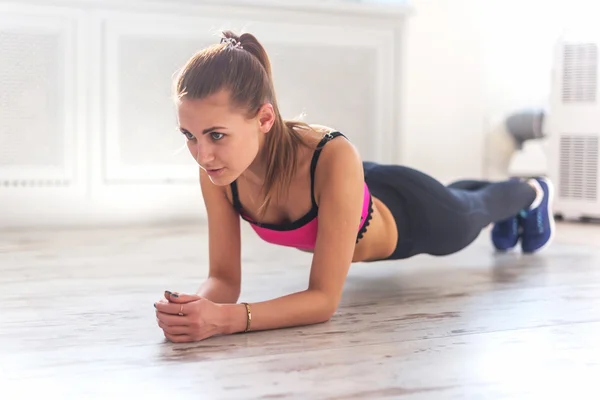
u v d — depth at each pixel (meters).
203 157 1.40
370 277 2.25
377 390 1.23
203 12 3.39
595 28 3.45
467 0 4.02
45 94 3.17
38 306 1.82
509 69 4.14
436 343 1.51
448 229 2.06
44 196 3.22
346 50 3.69
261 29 3.50
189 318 1.46
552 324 1.68
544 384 1.27
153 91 3.34
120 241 2.90
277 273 2.28
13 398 1.19
